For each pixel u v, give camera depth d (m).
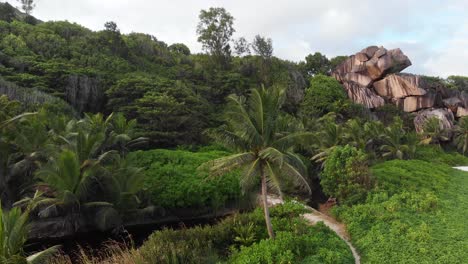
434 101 74.31
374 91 78.44
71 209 24.95
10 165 26.62
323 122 53.31
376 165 39.56
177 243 18.23
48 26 59.03
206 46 70.44
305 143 19.66
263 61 68.19
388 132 49.00
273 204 29.31
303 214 24.62
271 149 17.55
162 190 29.86
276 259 15.97
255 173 18.98
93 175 25.88
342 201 28.23
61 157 23.70
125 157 32.50
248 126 18.36
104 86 47.16
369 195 27.66
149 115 41.97
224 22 70.12
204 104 50.62
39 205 25.16
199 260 16.78
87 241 24.86
